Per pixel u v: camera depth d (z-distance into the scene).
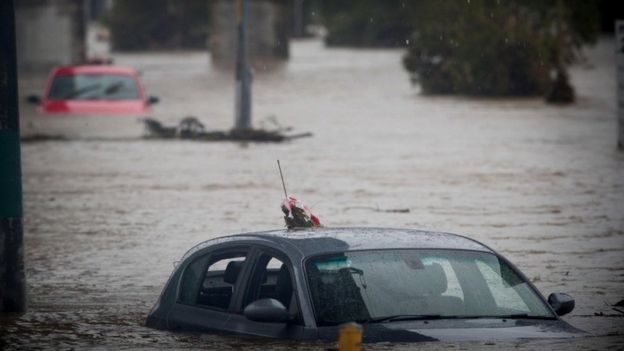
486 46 171.25
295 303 30.94
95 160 97.00
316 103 158.88
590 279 49.88
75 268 54.38
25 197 78.00
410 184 81.75
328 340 29.91
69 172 90.00
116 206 73.31
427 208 70.94
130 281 51.16
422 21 181.00
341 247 32.44
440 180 84.00
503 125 128.00
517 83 172.75
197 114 142.25
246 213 69.69
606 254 55.91
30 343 35.47
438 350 28.36
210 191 79.12
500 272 32.78
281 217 68.06
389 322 30.17
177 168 91.56
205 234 63.09
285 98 167.00
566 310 32.78
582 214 68.44
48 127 114.31
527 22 175.12
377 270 31.59
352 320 30.22
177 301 36.09
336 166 92.44
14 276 43.34
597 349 28.64
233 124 129.25
